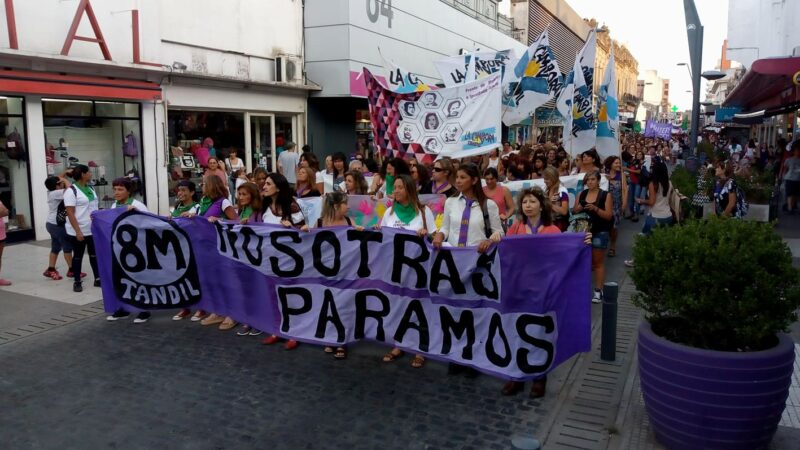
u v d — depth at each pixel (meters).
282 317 6.27
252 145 16.47
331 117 19.20
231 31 15.41
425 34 22.44
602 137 11.46
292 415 4.73
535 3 36.88
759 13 15.00
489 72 13.98
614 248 10.42
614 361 5.71
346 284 5.90
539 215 5.55
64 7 11.50
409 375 5.49
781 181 15.91
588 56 11.08
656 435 4.16
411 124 9.34
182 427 4.55
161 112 13.49
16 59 10.50
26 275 9.06
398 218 5.84
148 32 13.14
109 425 4.59
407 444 4.27
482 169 11.60
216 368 5.67
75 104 11.97
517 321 5.00
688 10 14.18
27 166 11.28
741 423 3.70
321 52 17.81
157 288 7.00
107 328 6.82
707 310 3.87
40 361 5.87
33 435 4.45
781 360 3.67
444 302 5.41
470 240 5.44
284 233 6.14
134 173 13.21
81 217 8.12
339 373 5.55
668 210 9.35
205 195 6.93
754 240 3.87
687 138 46.62
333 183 9.57
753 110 21.48
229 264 6.57
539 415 4.69
